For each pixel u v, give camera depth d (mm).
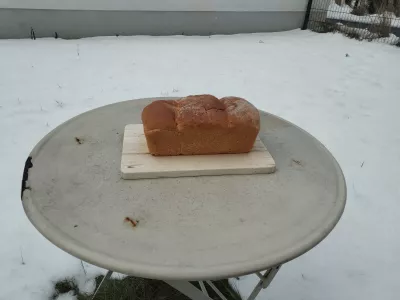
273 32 6066
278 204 951
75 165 1060
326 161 1171
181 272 723
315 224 882
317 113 3393
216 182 1027
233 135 1080
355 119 3340
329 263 1870
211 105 1085
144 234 818
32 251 1795
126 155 1084
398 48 5504
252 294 1295
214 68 4266
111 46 4680
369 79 4289
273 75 4203
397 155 2824
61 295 1634
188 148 1088
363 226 2111
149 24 5227
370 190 2402
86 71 3869
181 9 5266
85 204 905
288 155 1189
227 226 860
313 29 6344
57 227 821
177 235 822
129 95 3424
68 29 4859
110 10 4918
